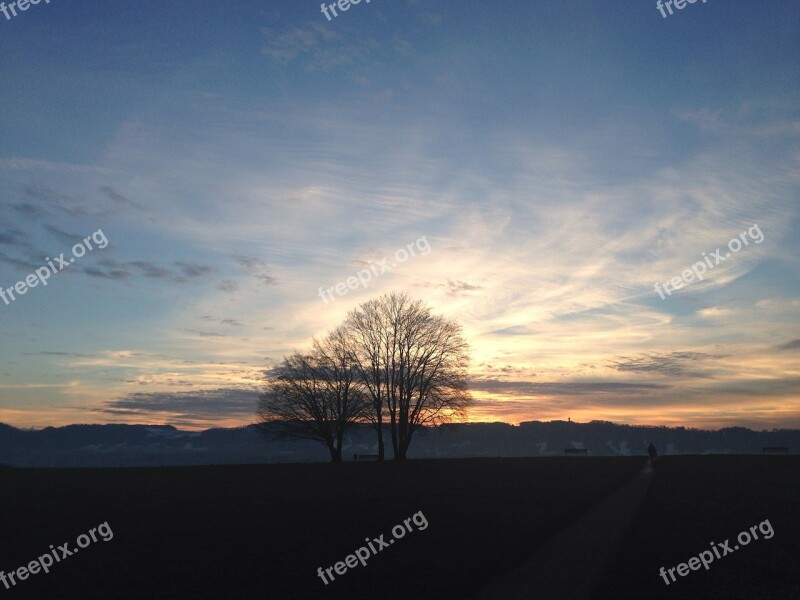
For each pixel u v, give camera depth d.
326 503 36.03
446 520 29.78
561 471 60.09
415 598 17.56
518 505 34.81
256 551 23.47
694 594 17.52
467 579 19.27
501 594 17.72
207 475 56.97
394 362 82.94
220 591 18.42
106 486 46.62
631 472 58.56
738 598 17.16
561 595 17.50
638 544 24.14
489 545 24.14
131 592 18.47
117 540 25.80
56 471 63.19
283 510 33.34
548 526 28.11
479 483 47.88
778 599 17.03
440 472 59.22
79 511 33.47
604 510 33.50
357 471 61.28
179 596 18.00
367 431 83.94
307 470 62.84
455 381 82.38
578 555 22.48
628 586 18.31
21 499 38.50
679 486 45.31
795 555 22.34
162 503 36.44
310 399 78.62
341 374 80.38
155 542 25.33
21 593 18.62
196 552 23.45
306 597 17.77
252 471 61.91
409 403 82.50
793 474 55.50
